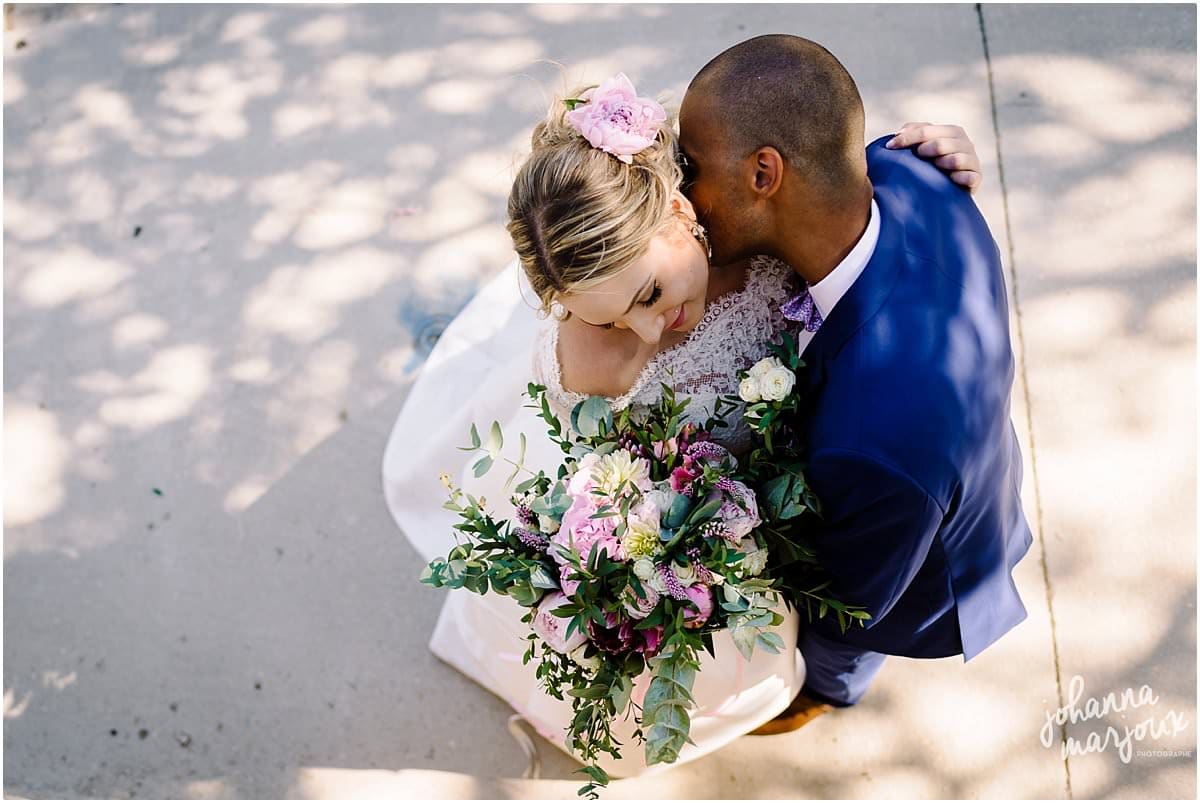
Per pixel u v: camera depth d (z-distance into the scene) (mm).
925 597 1729
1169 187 2932
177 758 2633
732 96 1312
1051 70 3113
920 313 1414
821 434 1460
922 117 3096
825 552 1590
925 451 1388
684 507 1467
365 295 3068
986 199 2980
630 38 3305
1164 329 2779
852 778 2492
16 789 2621
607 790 2533
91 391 3023
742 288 1557
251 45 3463
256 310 3078
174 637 2734
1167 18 3131
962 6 3219
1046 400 2744
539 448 1977
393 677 2664
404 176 3205
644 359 1568
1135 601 2555
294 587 2766
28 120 3424
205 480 2893
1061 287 2855
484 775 2568
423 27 3422
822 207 1362
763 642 1483
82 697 2697
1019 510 1925
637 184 1296
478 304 2377
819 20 3250
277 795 2586
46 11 3592
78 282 3164
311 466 2885
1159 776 2416
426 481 2359
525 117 3240
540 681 2145
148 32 3525
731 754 2537
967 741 2490
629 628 1521
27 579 2820
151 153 3324
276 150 3283
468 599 2139
